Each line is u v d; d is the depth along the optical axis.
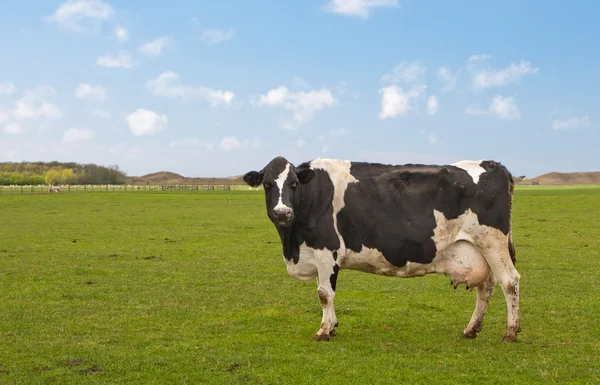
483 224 9.19
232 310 11.88
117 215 40.47
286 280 15.46
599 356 8.46
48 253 20.77
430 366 7.96
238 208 50.50
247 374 7.62
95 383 7.35
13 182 175.00
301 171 9.21
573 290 13.66
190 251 21.53
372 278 15.70
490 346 9.03
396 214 9.34
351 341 9.38
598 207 47.22
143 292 13.80
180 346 9.04
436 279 15.52
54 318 11.15
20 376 7.61
